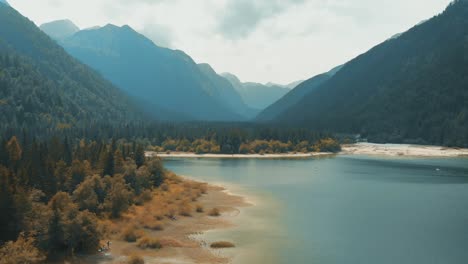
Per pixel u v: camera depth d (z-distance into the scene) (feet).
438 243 203.92
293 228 229.86
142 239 189.98
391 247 196.65
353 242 204.13
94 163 332.60
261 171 537.24
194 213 263.49
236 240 203.41
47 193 241.96
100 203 247.50
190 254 178.91
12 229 172.14
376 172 532.32
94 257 170.71
